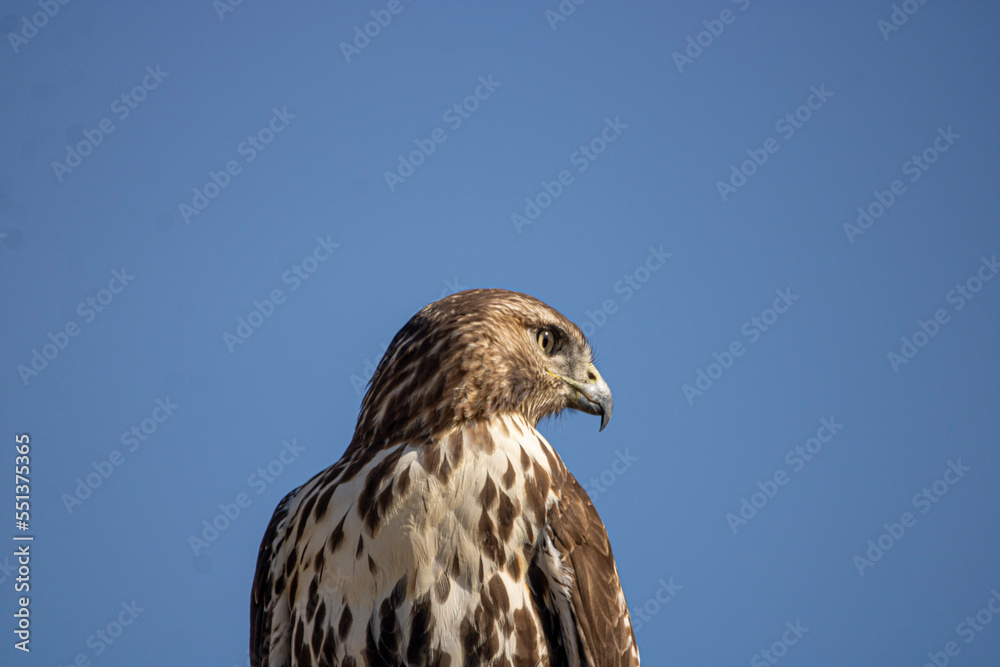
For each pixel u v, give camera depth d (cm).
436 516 923
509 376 1028
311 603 941
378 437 1002
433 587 906
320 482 1005
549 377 1137
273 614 1010
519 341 1075
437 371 985
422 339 1008
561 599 971
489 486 946
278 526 1071
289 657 991
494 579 922
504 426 1005
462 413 977
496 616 913
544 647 952
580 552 992
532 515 966
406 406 987
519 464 980
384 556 916
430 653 895
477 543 923
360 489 950
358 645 907
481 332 1015
